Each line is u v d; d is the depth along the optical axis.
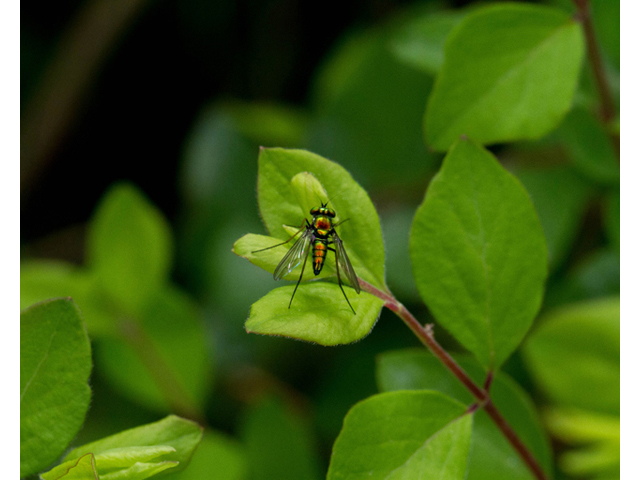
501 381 0.23
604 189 0.26
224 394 0.31
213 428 0.30
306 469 0.25
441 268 0.22
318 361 0.31
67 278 0.26
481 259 0.22
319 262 0.21
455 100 0.23
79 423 0.21
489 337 0.22
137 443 0.21
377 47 0.33
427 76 0.33
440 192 0.22
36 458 0.21
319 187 0.22
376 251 0.22
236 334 0.32
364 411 0.21
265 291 0.32
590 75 0.25
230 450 0.25
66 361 0.21
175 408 0.27
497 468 0.23
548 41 0.23
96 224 0.26
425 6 0.34
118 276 0.26
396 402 0.21
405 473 0.21
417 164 0.33
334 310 0.21
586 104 0.25
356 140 0.33
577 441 0.24
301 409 0.30
